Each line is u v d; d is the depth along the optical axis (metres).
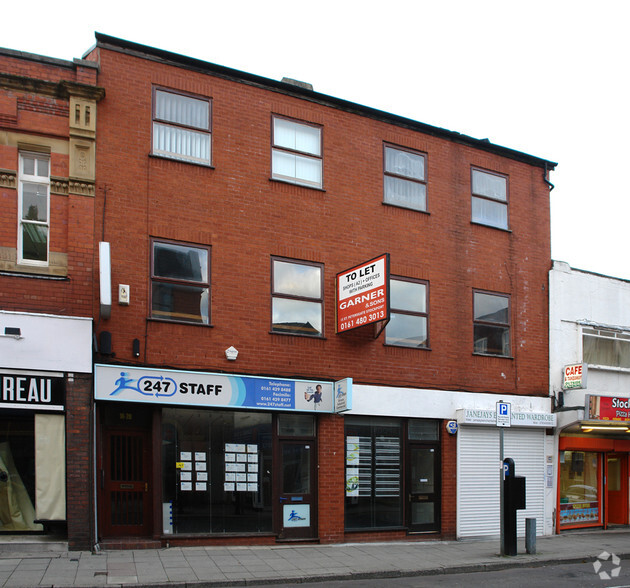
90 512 11.79
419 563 12.46
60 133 12.59
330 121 15.66
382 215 15.97
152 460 12.78
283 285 14.50
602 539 16.88
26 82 12.41
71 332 12.03
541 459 17.56
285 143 15.05
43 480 11.66
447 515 15.77
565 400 18.17
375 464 15.16
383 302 13.43
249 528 13.50
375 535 14.79
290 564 11.71
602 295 19.66
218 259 13.78
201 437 13.32
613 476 19.97
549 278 18.59
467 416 16.00
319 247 14.98
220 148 14.16
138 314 12.80
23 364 11.62
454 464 16.11
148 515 12.78
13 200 12.12
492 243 17.69
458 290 16.84
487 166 17.98
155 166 13.39
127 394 12.36
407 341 15.92
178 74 13.96
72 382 11.94
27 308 11.87
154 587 9.66
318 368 14.55
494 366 17.14
